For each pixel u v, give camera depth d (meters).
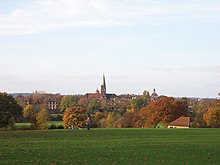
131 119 119.94
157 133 58.50
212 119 100.62
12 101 80.44
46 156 29.94
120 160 28.47
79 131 62.69
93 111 166.88
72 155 30.77
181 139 47.53
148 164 26.84
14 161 26.95
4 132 58.91
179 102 111.69
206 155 31.92
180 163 27.48
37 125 92.62
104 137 49.75
